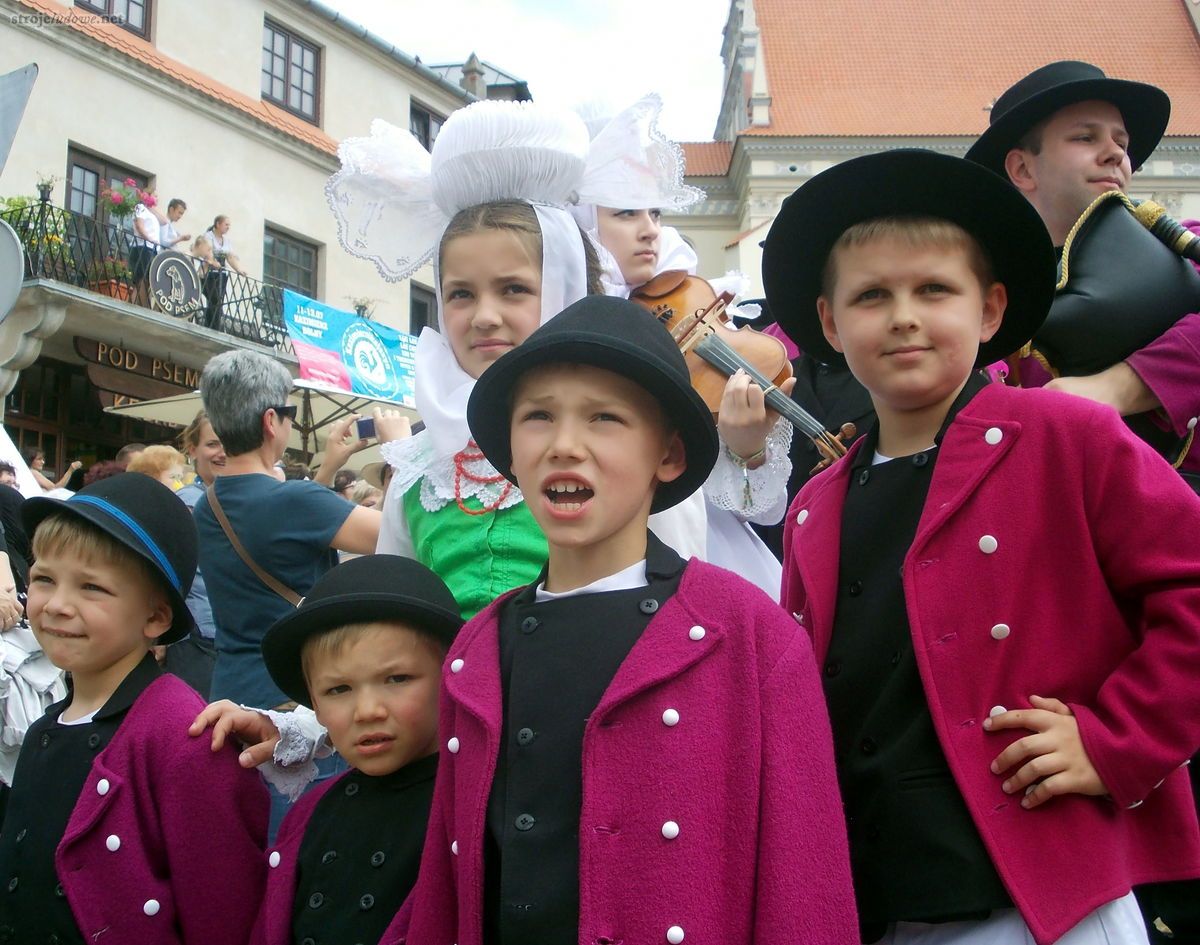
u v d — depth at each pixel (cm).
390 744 234
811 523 219
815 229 221
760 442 288
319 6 2175
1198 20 3375
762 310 415
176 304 1709
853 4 3556
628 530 196
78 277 1593
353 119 2273
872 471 214
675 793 171
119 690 273
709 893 167
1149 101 301
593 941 165
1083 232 279
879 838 187
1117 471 189
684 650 179
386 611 234
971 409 202
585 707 181
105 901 249
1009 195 202
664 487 211
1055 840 178
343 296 2198
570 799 176
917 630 189
